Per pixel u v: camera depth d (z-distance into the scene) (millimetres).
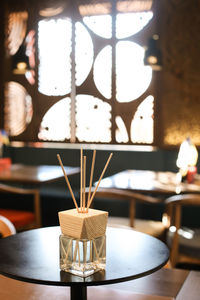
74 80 4652
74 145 4684
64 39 4645
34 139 4820
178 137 4359
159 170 4355
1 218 1851
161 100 4391
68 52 4648
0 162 4133
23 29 4777
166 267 1570
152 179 3518
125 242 1271
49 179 3539
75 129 4691
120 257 1132
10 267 1047
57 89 4711
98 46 4547
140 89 4453
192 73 4273
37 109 4797
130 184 3281
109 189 3158
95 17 4531
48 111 4762
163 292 1271
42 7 4695
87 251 1000
